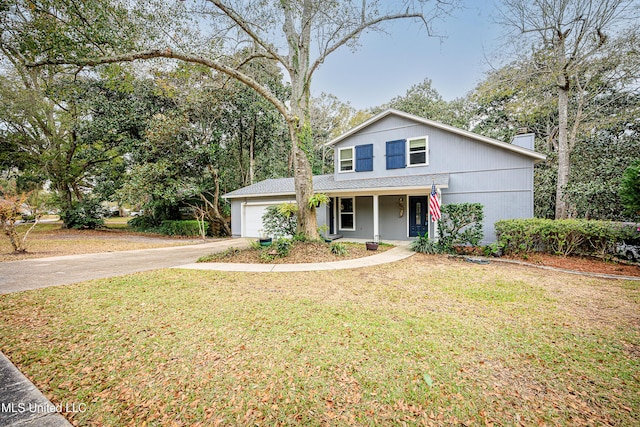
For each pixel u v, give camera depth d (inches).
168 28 337.1
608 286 224.1
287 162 1048.8
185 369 111.1
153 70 481.1
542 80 474.0
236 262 325.1
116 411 89.0
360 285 228.5
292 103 386.9
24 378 105.8
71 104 679.7
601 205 410.0
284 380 103.8
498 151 416.5
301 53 381.1
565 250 336.8
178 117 650.8
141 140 720.3
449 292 209.0
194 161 708.7
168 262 335.3
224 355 121.2
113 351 124.7
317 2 335.9
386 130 500.1
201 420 85.2
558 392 97.4
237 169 946.7
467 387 100.0
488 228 421.7
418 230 491.5
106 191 795.4
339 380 103.7
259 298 195.5
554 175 523.8
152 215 844.6
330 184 526.3
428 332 142.0
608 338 135.9
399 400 93.4
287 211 400.5
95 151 746.8
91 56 296.7
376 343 130.6
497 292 208.8
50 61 287.3
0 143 681.6
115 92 680.4
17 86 587.8
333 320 156.7
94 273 273.3
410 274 265.0
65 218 791.1
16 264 324.2
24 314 166.4
